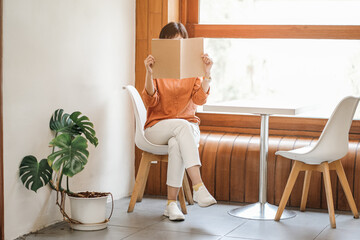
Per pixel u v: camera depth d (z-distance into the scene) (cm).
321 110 441
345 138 343
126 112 432
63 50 346
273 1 450
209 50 467
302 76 447
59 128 338
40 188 330
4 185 298
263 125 373
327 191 348
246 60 459
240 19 459
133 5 439
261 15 454
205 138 435
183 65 339
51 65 335
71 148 319
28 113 315
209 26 462
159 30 439
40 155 327
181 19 466
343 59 436
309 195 399
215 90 467
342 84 438
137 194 377
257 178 409
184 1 464
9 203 303
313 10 442
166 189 438
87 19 372
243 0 457
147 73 350
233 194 415
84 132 340
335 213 384
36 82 321
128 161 438
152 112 373
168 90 367
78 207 327
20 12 306
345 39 433
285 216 368
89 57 376
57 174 343
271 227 339
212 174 419
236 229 333
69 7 351
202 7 468
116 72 414
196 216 367
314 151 342
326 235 322
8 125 300
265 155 374
